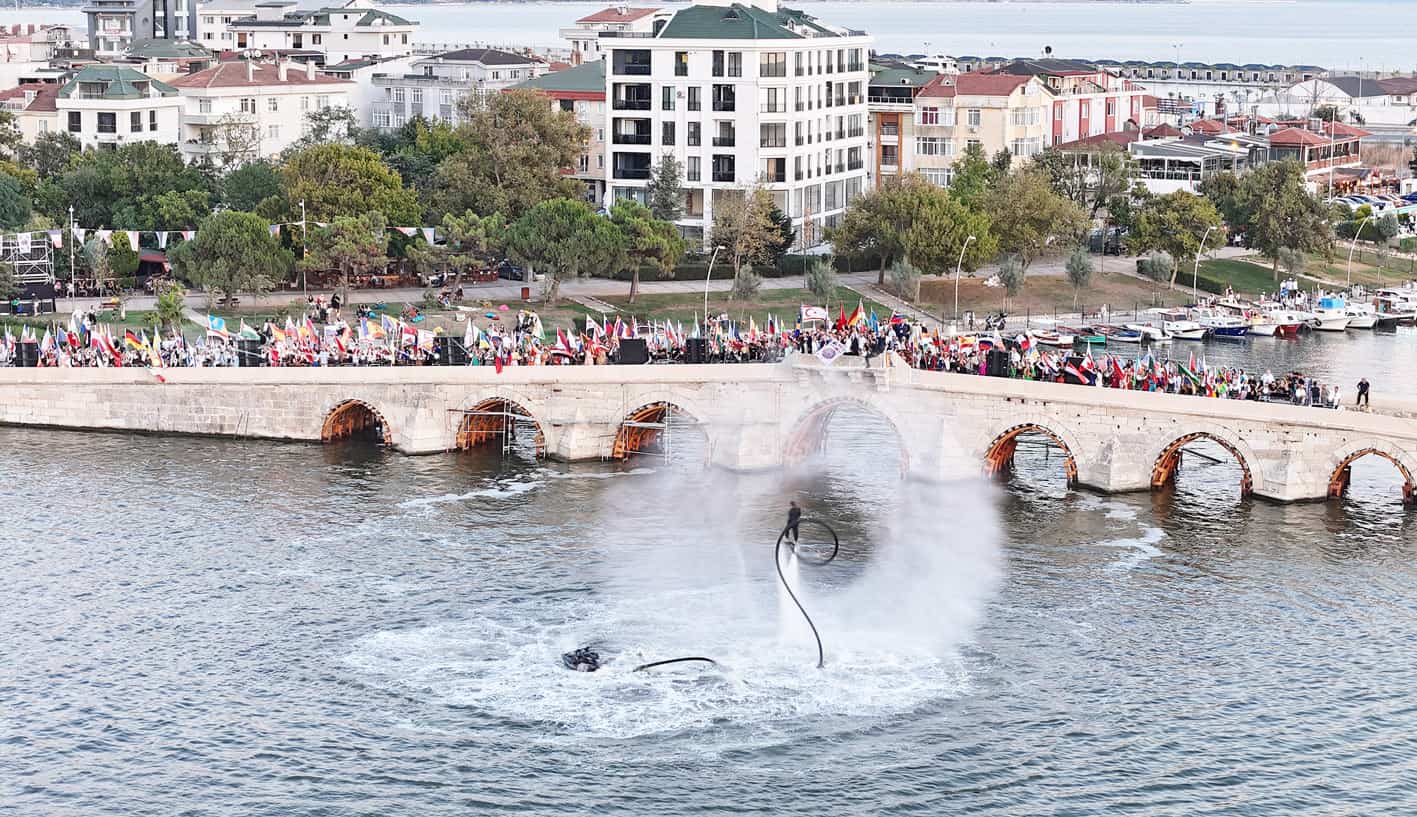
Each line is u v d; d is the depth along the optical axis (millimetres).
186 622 149250
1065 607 152875
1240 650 143500
